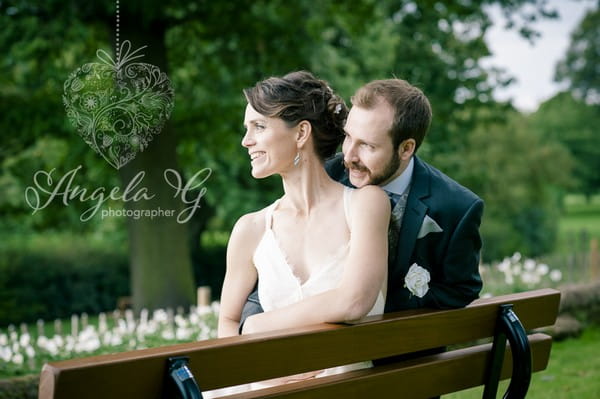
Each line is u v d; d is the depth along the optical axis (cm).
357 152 247
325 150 254
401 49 1669
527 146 2389
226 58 1172
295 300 246
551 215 2434
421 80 1605
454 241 248
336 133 253
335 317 220
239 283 267
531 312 275
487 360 264
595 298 754
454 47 1634
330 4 1226
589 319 740
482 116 1712
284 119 243
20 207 1409
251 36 1143
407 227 254
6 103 1080
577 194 4828
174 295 1074
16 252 1400
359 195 243
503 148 2345
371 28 1585
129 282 1450
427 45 1672
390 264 258
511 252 2247
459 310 247
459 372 253
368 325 220
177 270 1077
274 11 1175
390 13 1559
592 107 4694
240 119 1242
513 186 2336
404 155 248
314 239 248
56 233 1655
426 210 252
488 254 2175
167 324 786
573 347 668
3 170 1297
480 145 2347
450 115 1596
